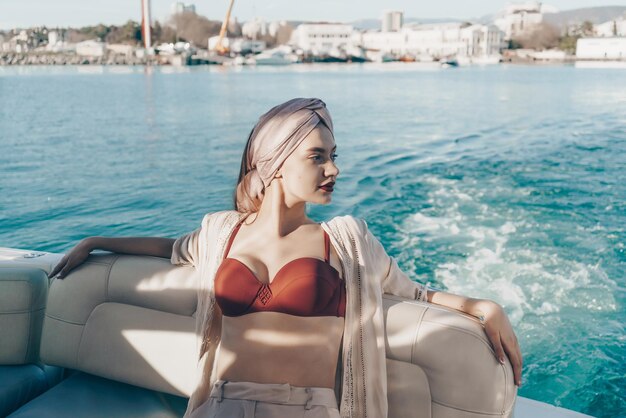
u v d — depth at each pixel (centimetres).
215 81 4578
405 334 143
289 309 142
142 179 917
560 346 337
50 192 827
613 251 518
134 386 181
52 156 1138
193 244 169
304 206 157
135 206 757
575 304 400
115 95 2962
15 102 2492
